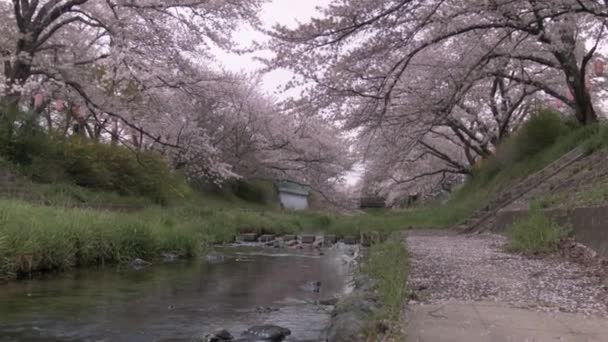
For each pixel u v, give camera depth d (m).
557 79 19.30
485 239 12.30
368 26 10.00
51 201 13.88
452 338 3.71
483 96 22.48
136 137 23.25
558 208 9.62
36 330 5.25
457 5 10.28
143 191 20.38
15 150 15.97
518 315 4.43
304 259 13.34
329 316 6.23
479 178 23.48
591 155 13.23
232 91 24.48
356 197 47.06
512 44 14.54
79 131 21.22
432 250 9.68
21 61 16.66
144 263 10.96
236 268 10.97
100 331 5.29
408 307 4.73
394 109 13.45
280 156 34.56
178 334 5.28
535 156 17.72
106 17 18.22
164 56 18.38
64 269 9.37
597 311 4.58
